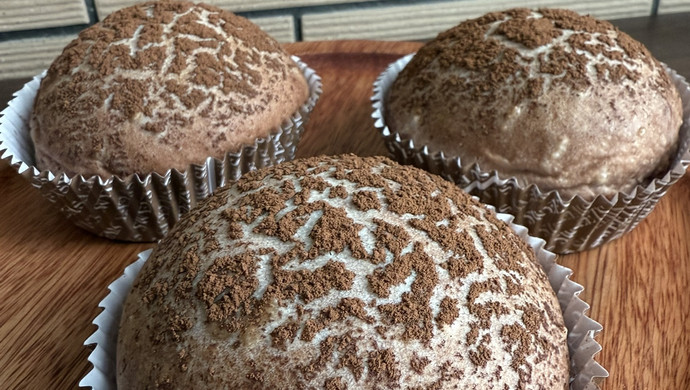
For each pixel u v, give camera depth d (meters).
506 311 0.09
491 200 0.15
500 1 0.26
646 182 0.15
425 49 0.17
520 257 0.11
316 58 0.22
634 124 0.14
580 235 0.15
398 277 0.09
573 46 0.14
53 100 0.15
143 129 0.14
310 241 0.10
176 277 0.10
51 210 0.17
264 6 0.25
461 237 0.10
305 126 0.18
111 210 0.15
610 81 0.14
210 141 0.15
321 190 0.10
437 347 0.09
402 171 0.11
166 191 0.15
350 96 0.21
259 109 0.15
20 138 0.16
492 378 0.09
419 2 0.26
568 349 0.11
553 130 0.14
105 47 0.15
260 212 0.10
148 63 0.15
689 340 0.13
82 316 0.14
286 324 0.09
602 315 0.14
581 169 0.14
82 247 0.16
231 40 0.16
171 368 0.09
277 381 0.08
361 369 0.08
